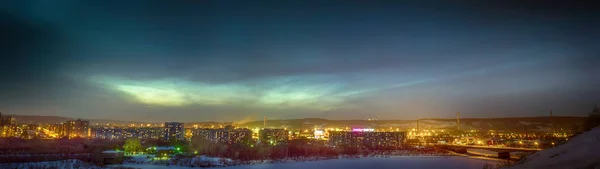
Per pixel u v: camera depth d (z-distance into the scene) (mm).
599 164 20031
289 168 168125
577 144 25938
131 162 158750
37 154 156750
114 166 142375
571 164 21828
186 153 192625
